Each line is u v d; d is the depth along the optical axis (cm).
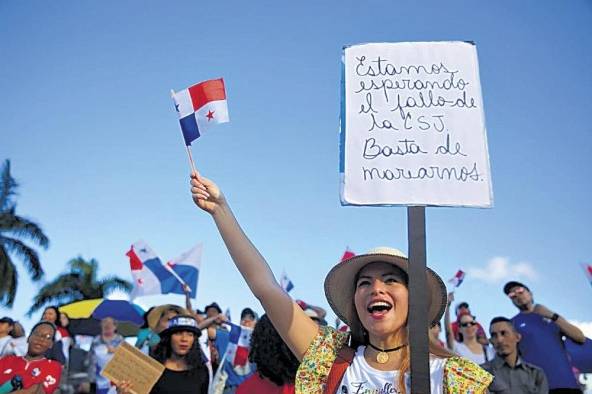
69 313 1278
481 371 236
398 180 260
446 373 238
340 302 279
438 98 270
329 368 259
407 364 242
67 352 985
